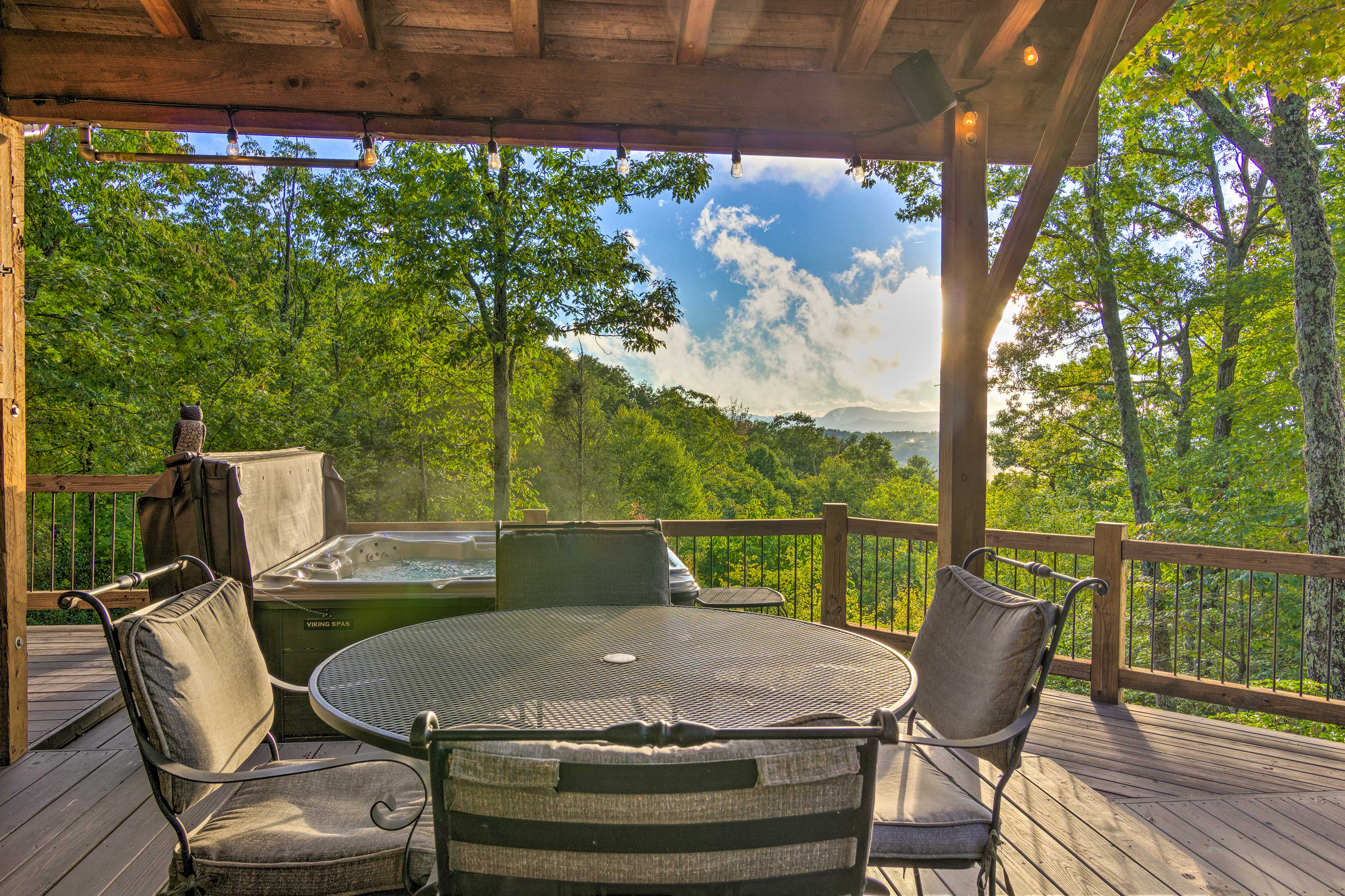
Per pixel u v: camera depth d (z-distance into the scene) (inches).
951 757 94.4
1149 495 488.7
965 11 137.0
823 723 41.4
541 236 436.1
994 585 80.6
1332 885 88.0
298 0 128.0
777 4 133.3
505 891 39.9
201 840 59.7
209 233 623.2
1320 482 334.0
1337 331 406.6
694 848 39.2
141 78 123.8
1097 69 115.3
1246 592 413.1
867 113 135.6
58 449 414.9
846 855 41.5
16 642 120.2
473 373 524.1
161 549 120.0
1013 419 590.6
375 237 447.8
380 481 584.7
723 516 1206.3
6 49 121.9
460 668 71.5
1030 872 88.7
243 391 515.5
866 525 180.2
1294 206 344.5
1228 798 112.6
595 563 106.7
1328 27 205.8
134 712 57.7
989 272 134.0
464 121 129.3
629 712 59.5
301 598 124.5
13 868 88.6
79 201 407.5
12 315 119.4
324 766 57.7
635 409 1077.1
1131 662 159.8
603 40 135.6
